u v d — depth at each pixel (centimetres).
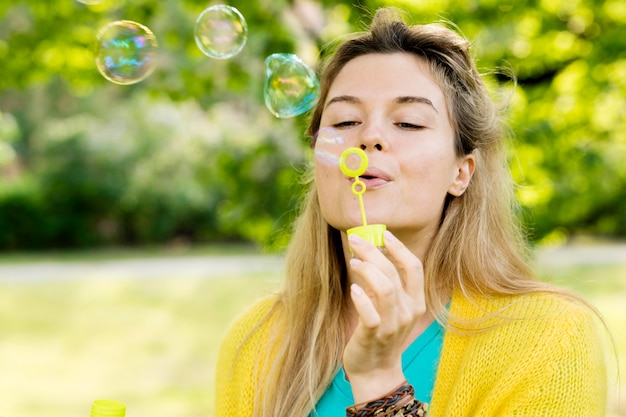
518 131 360
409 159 125
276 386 139
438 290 136
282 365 140
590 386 118
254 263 1220
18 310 816
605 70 407
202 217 1503
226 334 153
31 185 1446
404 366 131
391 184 124
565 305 125
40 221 1436
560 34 395
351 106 130
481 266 134
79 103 1563
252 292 172
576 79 415
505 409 118
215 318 764
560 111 413
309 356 138
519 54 382
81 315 787
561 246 1360
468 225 137
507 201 147
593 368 119
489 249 137
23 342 664
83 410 477
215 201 1500
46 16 435
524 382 118
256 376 142
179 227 1509
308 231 148
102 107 1545
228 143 600
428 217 127
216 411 147
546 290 130
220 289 948
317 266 145
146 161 1470
